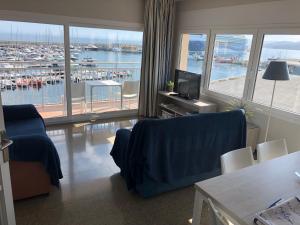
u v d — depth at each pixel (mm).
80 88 4875
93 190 2645
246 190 1543
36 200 2439
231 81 4203
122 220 2230
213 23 4332
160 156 2432
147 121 2283
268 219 1249
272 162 1927
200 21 4594
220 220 1275
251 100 3857
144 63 5055
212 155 2752
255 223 1250
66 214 2268
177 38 5203
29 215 2232
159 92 5148
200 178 2816
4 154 1433
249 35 3785
